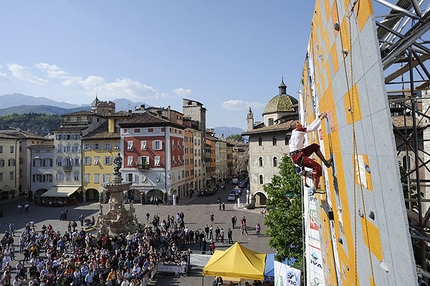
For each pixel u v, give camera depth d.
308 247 12.91
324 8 5.89
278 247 19.52
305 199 13.52
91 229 33.38
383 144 3.21
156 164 59.00
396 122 20.62
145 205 57.16
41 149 64.81
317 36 6.99
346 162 4.89
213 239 33.78
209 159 93.94
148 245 26.62
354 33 3.96
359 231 4.46
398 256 3.03
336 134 5.54
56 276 20.84
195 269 25.09
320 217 9.69
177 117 67.62
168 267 23.83
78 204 59.88
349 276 5.44
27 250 26.97
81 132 62.84
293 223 18.67
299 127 6.43
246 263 17.72
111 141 62.00
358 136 4.13
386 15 5.18
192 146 75.88
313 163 6.09
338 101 5.20
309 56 9.27
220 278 20.08
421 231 5.64
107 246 27.42
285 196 20.22
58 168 63.78
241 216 45.56
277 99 59.06
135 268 21.48
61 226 40.88
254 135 50.81
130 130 60.38
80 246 28.50
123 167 60.12
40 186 64.50
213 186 91.56
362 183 4.12
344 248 5.72
